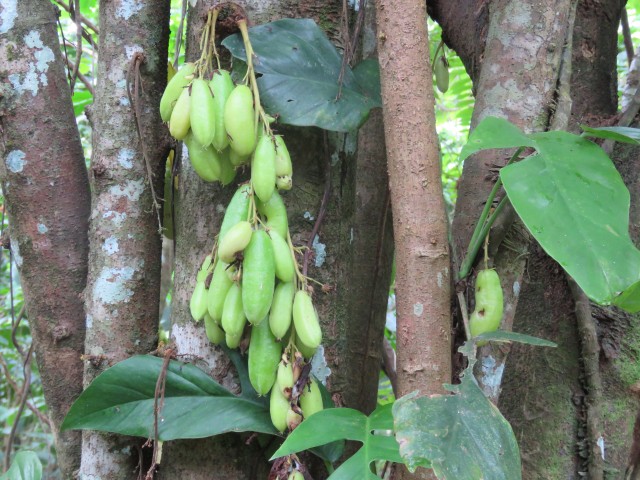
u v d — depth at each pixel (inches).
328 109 46.8
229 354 47.4
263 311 40.4
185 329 49.3
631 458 56.2
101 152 53.0
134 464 50.9
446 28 67.9
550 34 46.7
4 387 155.6
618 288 32.2
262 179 41.5
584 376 55.7
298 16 52.0
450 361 40.2
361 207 74.4
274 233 42.2
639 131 40.8
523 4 47.4
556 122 45.9
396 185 40.4
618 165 57.9
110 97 53.2
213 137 41.9
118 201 52.9
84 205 58.6
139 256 53.2
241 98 41.6
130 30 53.6
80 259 57.9
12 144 56.4
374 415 41.1
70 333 57.4
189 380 46.8
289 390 42.2
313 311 42.4
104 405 46.4
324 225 50.5
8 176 56.9
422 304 39.3
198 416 45.4
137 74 51.9
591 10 62.4
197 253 49.7
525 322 59.1
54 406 58.1
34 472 59.0
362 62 52.4
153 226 54.3
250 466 47.9
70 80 63.2
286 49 48.1
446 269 40.0
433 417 33.9
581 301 55.5
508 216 43.3
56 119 57.6
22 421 145.3
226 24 46.7
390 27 40.9
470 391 35.8
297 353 42.9
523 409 57.5
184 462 47.8
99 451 50.3
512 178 36.1
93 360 51.6
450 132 155.6
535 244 58.7
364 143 75.2
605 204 34.8
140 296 53.2
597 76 61.9
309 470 48.9
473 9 63.4
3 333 132.6
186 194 51.1
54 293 57.2
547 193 35.3
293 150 49.9
